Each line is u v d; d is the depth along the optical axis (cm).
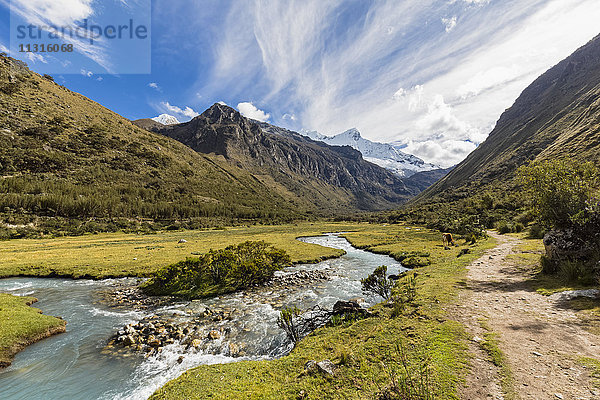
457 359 661
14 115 14762
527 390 514
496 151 17538
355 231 9288
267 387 682
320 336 1073
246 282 2306
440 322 935
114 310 1789
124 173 16025
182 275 2344
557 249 1408
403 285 1552
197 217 14125
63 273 2825
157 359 1112
